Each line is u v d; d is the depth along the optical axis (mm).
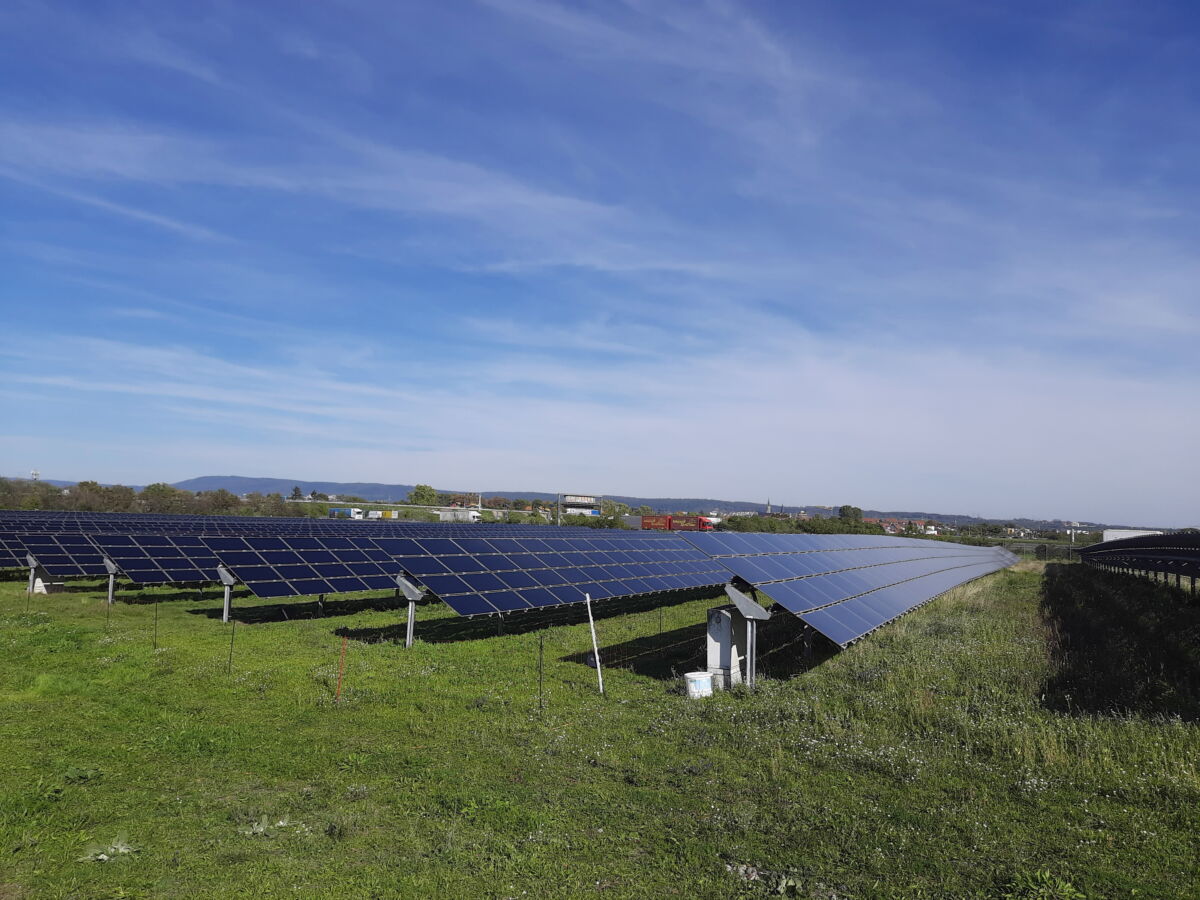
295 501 162500
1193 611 32125
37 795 10734
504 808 10758
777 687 18531
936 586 40375
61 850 9203
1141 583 48312
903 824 10352
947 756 13086
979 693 17672
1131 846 9633
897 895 8414
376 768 12477
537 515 157000
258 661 20578
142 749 13125
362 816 10523
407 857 9305
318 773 12266
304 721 15078
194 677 18328
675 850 9562
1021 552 117500
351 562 31516
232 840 9680
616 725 15141
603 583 29516
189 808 10719
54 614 29141
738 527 123750
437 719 15328
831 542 42406
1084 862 9195
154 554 33531
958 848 9625
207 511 112438
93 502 100000
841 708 16234
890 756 13000
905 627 28328
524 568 27703
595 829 10219
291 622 28391
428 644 23922
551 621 30359
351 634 26188
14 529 43781
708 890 8469
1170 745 13203
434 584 23188
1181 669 21016
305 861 9141
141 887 8367
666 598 39781
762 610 18453
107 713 15234
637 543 39656
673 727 14930
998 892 8445
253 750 13219
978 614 33344
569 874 8867
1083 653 23141
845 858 9336
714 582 36500
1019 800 11250
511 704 16609
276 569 28453
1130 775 11992
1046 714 15688
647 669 21266
